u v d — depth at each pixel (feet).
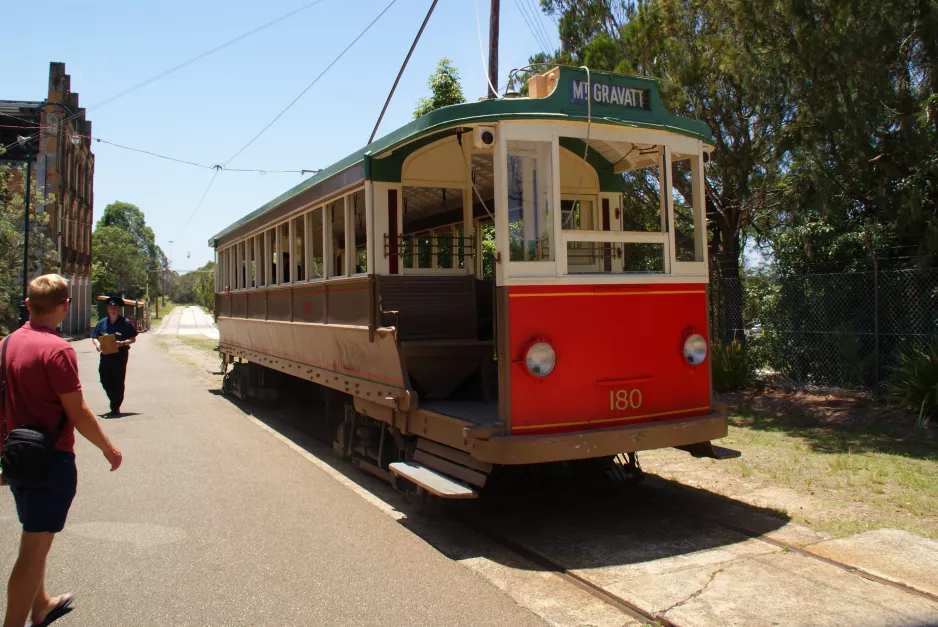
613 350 17.65
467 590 14.02
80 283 158.51
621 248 20.70
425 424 18.70
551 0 42.16
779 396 34.96
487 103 16.89
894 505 18.85
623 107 18.42
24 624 11.89
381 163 20.90
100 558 15.89
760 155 33.94
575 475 20.92
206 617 12.88
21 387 11.84
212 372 60.54
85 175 161.79
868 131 28.86
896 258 32.89
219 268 48.34
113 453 12.58
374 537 17.34
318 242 28.50
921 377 28.27
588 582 14.30
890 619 12.39
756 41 31.09
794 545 16.14
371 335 20.63
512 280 16.55
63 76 132.57
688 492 20.84
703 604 13.12
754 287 40.42
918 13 26.99
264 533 17.61
